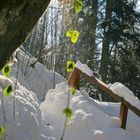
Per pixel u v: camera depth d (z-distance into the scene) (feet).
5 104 17.66
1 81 18.89
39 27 39.83
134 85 69.72
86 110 21.77
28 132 17.34
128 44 69.72
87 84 49.98
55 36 38.37
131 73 69.36
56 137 20.07
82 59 63.46
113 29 67.15
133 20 69.41
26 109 18.37
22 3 6.33
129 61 69.62
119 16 68.74
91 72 23.36
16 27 6.47
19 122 17.16
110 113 24.09
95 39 65.10
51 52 38.60
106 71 67.31
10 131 16.43
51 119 21.58
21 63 31.37
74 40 9.54
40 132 18.45
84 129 20.71
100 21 70.28
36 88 31.32
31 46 40.91
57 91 23.57
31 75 32.14
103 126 21.09
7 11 6.19
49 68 38.83
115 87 22.09
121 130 20.88
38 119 19.63
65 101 22.59
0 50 6.51
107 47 67.41
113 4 68.80
